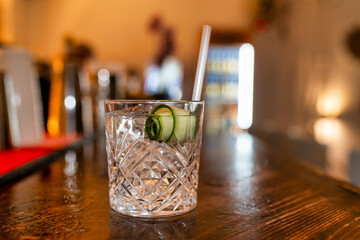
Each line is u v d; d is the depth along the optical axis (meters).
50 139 0.84
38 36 2.85
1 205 0.35
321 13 2.99
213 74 3.11
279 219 0.31
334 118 3.01
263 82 3.11
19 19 2.41
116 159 0.32
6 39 1.86
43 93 0.91
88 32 3.04
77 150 0.74
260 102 3.12
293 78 3.08
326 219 0.32
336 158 2.75
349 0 2.95
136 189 0.31
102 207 0.35
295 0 3.03
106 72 1.11
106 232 0.28
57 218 0.31
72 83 0.91
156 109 0.30
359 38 2.96
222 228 0.29
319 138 2.96
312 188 0.44
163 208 0.31
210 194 0.40
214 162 0.64
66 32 2.96
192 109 0.32
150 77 3.09
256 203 0.37
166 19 3.10
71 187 0.43
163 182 0.31
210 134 1.21
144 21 3.09
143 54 3.10
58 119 0.90
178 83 3.11
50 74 0.93
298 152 2.30
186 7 3.09
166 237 0.27
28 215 0.32
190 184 0.33
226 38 3.10
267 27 3.07
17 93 0.72
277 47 3.08
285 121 3.10
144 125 0.30
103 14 3.04
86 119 0.95
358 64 2.98
